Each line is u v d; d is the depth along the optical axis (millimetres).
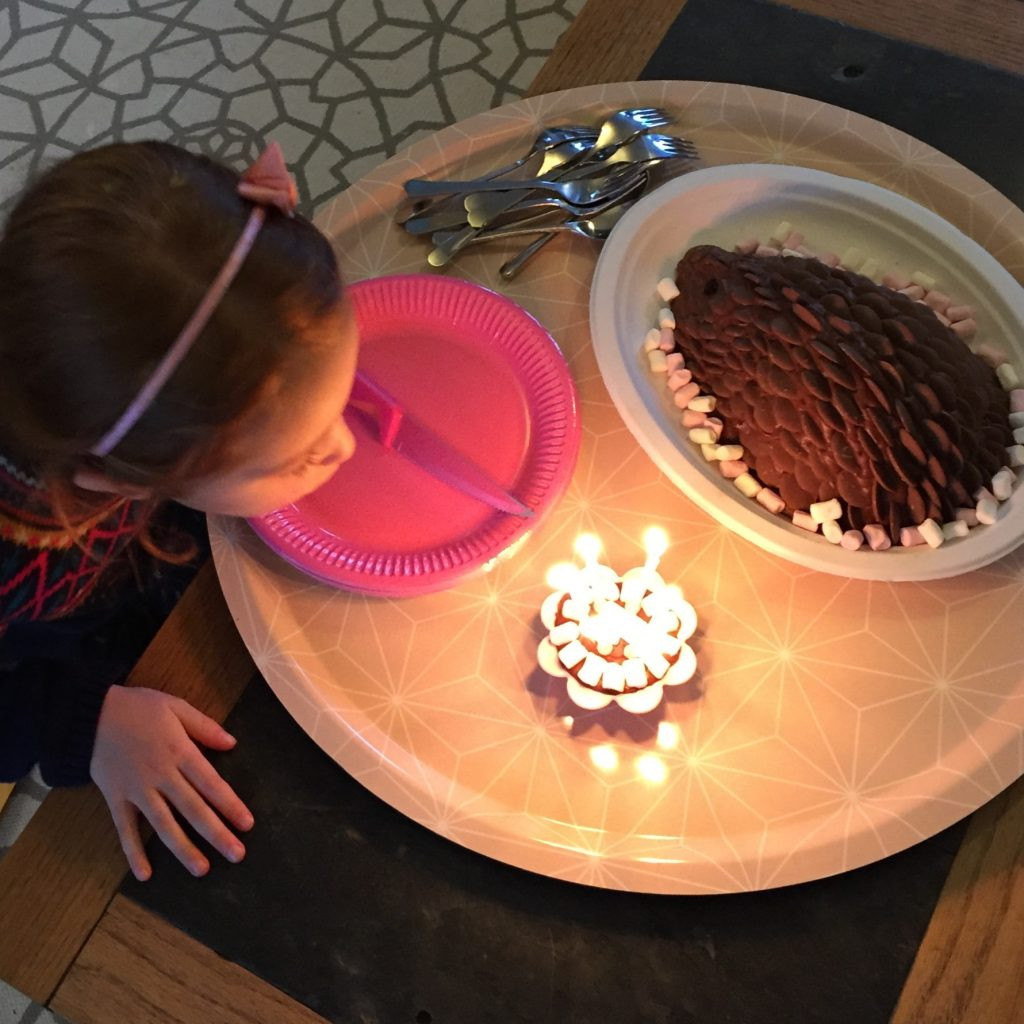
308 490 595
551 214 734
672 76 785
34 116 1403
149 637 804
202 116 1391
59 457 501
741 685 597
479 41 1403
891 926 543
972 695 583
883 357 589
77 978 555
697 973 542
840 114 741
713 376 643
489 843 562
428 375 687
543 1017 539
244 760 600
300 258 471
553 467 650
